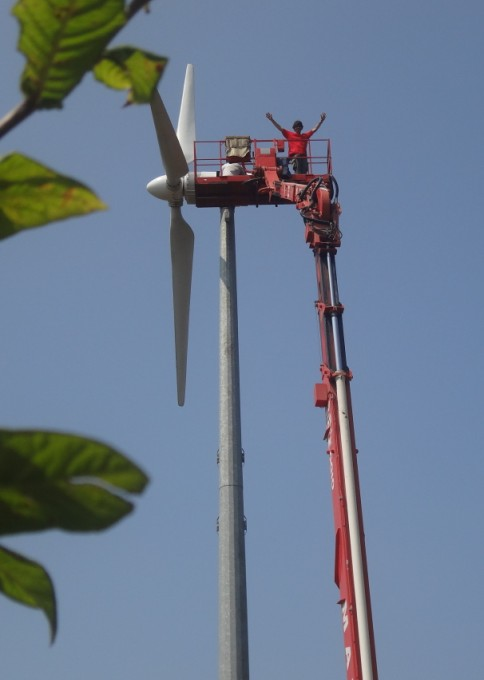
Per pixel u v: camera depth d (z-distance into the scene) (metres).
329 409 40.31
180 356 41.38
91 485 3.06
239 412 32.84
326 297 42.44
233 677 28.45
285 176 46.28
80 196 3.55
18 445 2.96
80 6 3.23
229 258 36.78
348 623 36.28
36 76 3.33
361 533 37.47
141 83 4.02
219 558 30.30
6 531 3.08
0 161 3.46
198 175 44.72
